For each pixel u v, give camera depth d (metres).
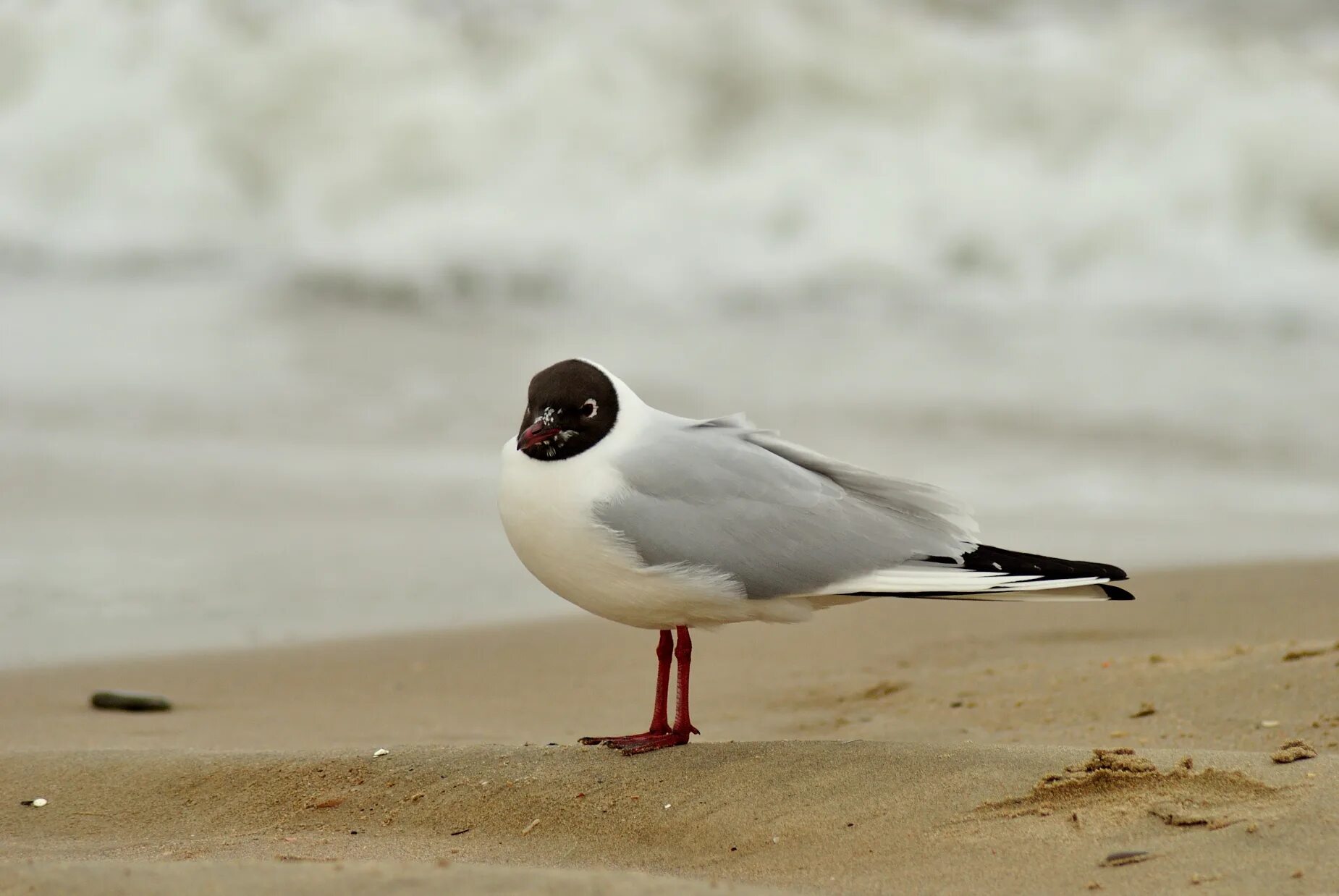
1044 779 6.08
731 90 26.27
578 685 10.27
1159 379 20.30
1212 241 24.61
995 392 19.56
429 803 6.66
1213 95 26.27
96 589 12.55
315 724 9.09
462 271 23.48
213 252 23.77
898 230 24.52
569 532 6.84
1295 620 11.09
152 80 25.31
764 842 6.00
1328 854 5.20
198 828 6.62
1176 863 5.29
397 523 14.95
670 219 24.69
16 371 18.80
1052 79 26.67
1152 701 8.73
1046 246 24.50
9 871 5.12
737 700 9.78
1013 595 6.86
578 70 25.94
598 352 20.72
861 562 6.80
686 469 6.87
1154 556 13.74
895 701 9.47
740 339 21.58
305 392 18.81
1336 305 23.12
